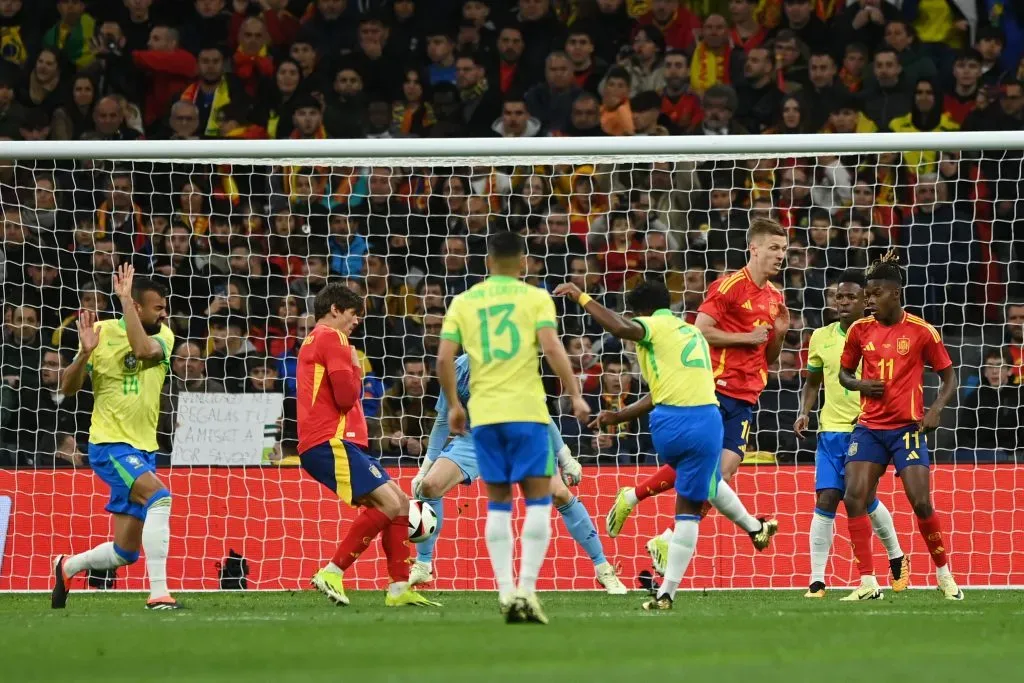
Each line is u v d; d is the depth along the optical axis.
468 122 51.94
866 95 50.31
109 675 15.42
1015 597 31.27
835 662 16.17
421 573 31.03
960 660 16.44
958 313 45.59
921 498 29.73
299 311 47.16
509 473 21.83
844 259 46.59
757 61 51.16
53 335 45.28
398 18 53.56
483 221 48.38
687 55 52.25
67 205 49.16
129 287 27.45
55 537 36.56
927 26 52.47
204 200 49.19
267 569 36.97
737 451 30.08
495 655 16.98
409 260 48.16
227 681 14.59
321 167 49.19
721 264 47.38
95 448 28.02
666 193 48.09
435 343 44.88
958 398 42.22
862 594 30.22
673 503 36.78
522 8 53.44
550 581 36.56
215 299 46.03
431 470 30.08
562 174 47.41
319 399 27.53
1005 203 46.47
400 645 18.23
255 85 52.78
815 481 33.28
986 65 51.22
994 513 36.28
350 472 27.36
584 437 42.00
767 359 30.73
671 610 25.55
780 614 24.28
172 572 36.88
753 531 29.08
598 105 51.19
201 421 38.88
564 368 21.50
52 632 20.83
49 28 53.44
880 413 29.98
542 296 21.81
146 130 52.50
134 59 52.53
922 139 32.56
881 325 30.06
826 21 52.22
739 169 48.38
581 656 16.86
